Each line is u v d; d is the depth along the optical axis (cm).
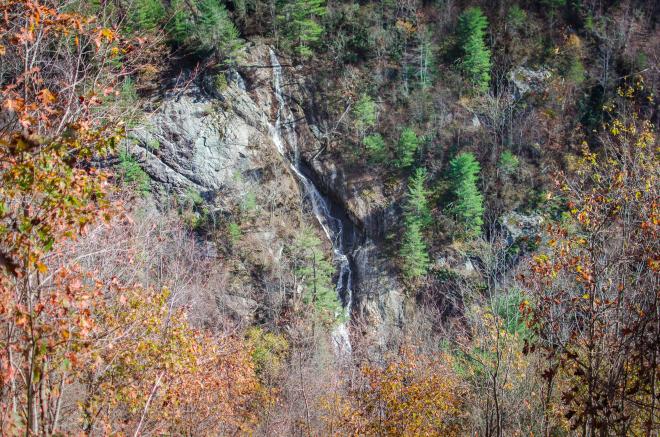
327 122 4375
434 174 4122
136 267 875
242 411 1220
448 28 4991
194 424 883
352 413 1141
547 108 4388
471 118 4366
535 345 720
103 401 634
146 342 637
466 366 1392
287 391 1669
